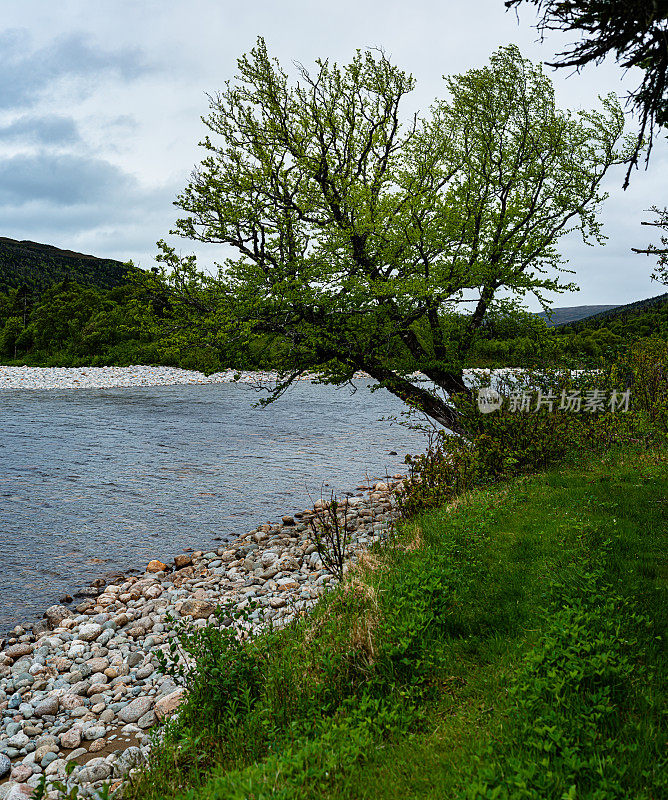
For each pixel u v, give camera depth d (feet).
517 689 14.25
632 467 36.24
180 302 43.50
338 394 132.05
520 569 22.89
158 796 13.96
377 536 36.35
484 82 47.85
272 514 46.62
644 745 11.94
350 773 12.51
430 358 46.80
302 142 45.52
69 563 36.83
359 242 45.78
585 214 47.55
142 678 24.06
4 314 266.57
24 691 23.41
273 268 42.96
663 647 15.94
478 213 45.98
